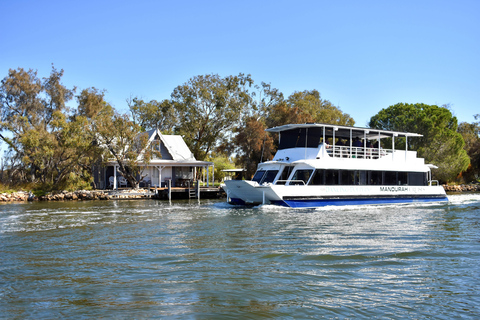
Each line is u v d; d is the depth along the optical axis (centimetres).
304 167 2419
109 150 3869
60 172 3894
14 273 987
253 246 1280
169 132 5841
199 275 957
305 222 1830
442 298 803
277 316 718
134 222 1847
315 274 962
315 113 5625
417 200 2803
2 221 1917
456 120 5791
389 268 1016
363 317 713
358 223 1798
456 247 1259
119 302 786
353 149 2750
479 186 5538
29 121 4481
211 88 5328
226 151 5175
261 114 5600
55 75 4722
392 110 5747
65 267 1038
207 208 2506
